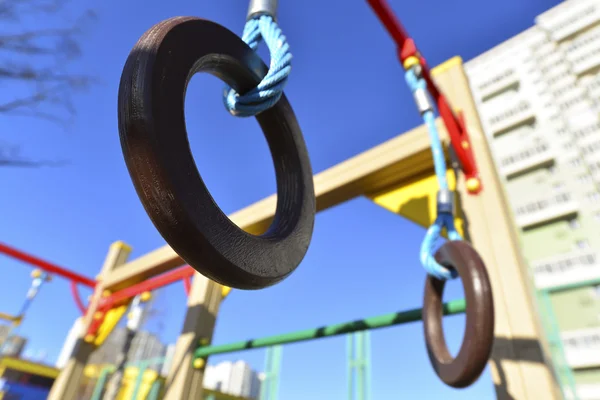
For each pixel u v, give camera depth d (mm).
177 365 2732
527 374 1281
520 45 23625
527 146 20438
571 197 17625
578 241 16688
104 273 4316
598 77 19922
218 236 420
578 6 22344
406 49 1459
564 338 14164
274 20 693
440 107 1645
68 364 3699
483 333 862
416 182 2041
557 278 15469
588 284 1986
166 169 387
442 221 1185
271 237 543
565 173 18438
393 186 2129
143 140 387
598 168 17531
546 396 1219
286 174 690
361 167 2188
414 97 1412
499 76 23609
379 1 1365
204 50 508
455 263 1007
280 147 711
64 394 3539
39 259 3926
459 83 2014
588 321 14047
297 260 566
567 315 14547
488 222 1607
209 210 419
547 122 20406
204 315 2930
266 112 711
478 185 1695
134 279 3906
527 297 1392
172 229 391
